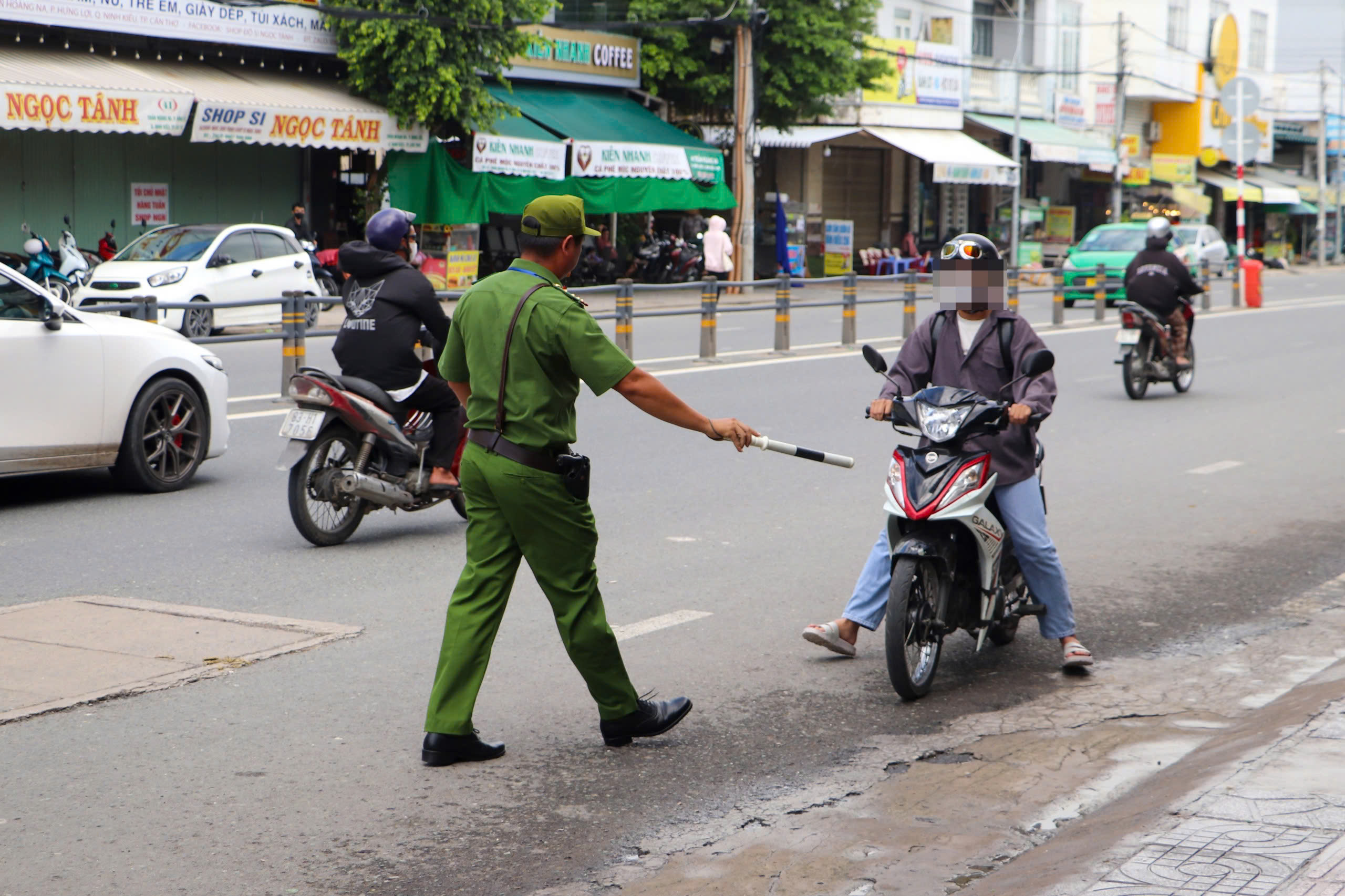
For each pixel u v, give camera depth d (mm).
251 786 4590
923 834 4293
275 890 3879
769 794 4613
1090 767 4863
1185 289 14789
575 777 4727
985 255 5613
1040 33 44281
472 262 26859
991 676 5945
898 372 5801
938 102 38438
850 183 39594
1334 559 8062
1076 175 48031
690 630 6492
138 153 23875
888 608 5379
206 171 24984
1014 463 5695
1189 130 51875
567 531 4734
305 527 7926
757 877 3984
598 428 12445
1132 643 6449
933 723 5328
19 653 5863
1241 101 29594
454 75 24609
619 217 31922
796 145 36562
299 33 24203
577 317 4609
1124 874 3547
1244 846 3678
